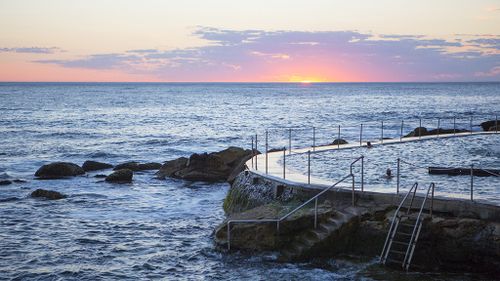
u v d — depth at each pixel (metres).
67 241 19.23
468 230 14.80
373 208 16.61
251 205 20.64
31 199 26.25
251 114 92.62
